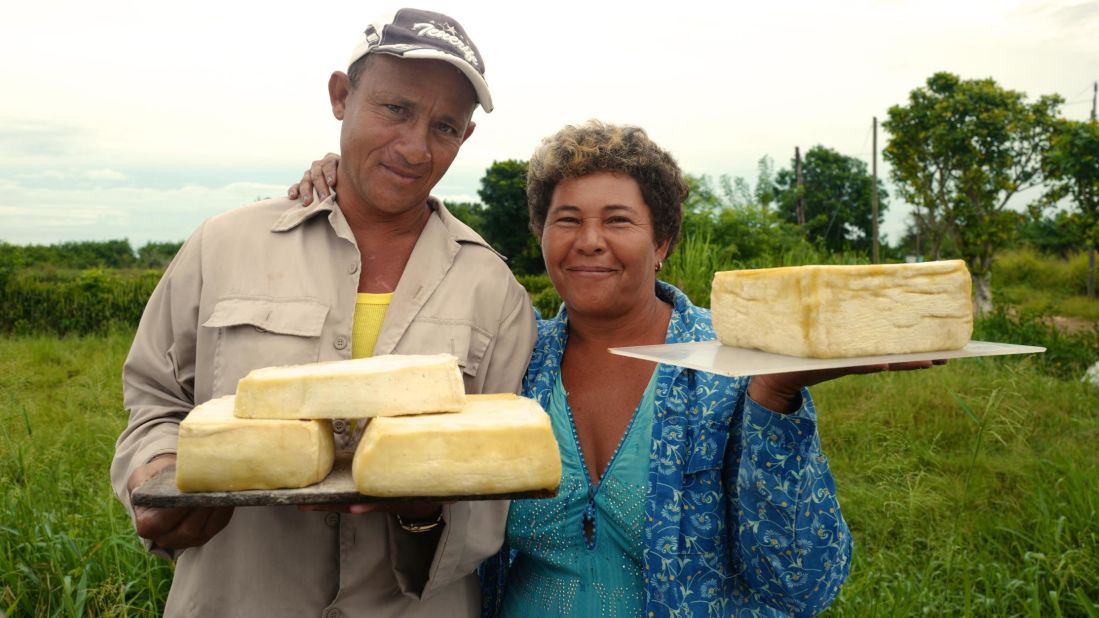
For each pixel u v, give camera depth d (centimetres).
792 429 186
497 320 224
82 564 377
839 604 378
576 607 217
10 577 370
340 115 221
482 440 146
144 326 216
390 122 201
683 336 229
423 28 201
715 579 209
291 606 200
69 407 793
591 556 216
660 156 221
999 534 484
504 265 233
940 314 183
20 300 1655
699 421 210
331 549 201
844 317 176
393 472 144
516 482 147
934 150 2048
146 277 2031
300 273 208
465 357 211
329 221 215
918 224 2345
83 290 1731
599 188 215
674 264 995
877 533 508
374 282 219
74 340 1451
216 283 206
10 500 447
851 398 823
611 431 224
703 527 208
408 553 195
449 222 227
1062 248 3291
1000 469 595
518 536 224
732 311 204
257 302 203
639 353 193
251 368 199
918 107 2092
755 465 189
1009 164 2011
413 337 209
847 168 4150
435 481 145
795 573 193
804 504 189
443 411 159
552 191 226
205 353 204
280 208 221
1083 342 1042
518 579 234
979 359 948
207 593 199
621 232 216
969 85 2027
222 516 171
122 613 349
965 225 2075
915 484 558
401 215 217
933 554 446
